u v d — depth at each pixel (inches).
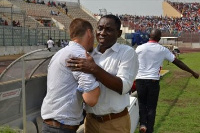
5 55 1242.6
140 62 246.2
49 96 121.6
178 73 703.1
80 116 124.7
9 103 189.0
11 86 188.2
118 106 131.7
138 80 248.7
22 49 1374.3
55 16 2186.3
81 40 123.8
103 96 130.8
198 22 2938.0
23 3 2150.6
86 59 115.4
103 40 131.6
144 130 241.6
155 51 243.9
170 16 3376.0
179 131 264.2
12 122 193.2
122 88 123.8
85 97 116.0
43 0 2391.7
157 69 247.1
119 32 135.9
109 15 132.9
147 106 249.4
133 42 842.8
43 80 215.8
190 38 2233.0
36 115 210.7
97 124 135.6
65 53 119.7
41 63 197.6
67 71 118.3
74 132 124.0
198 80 586.6
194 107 354.3
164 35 2258.9
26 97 201.2
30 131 198.2
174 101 389.7
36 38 1521.9
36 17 1985.7
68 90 119.3
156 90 247.9
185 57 1250.6
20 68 189.5
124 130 135.4
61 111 119.4
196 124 282.8
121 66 128.2
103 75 117.6
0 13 1646.2
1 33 1295.5
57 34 1694.1
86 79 115.0
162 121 292.2
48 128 121.6
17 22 1644.9
